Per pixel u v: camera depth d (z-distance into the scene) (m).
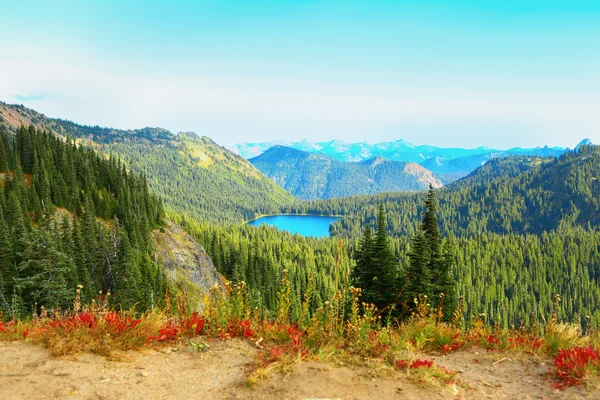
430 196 27.67
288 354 6.77
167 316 8.90
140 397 5.21
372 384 5.78
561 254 185.75
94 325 7.32
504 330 8.98
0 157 100.00
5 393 4.91
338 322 8.22
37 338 6.86
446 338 8.60
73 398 4.98
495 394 5.79
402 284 21.91
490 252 185.88
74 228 63.97
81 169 117.38
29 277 38.12
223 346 7.50
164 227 109.62
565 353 6.67
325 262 144.25
